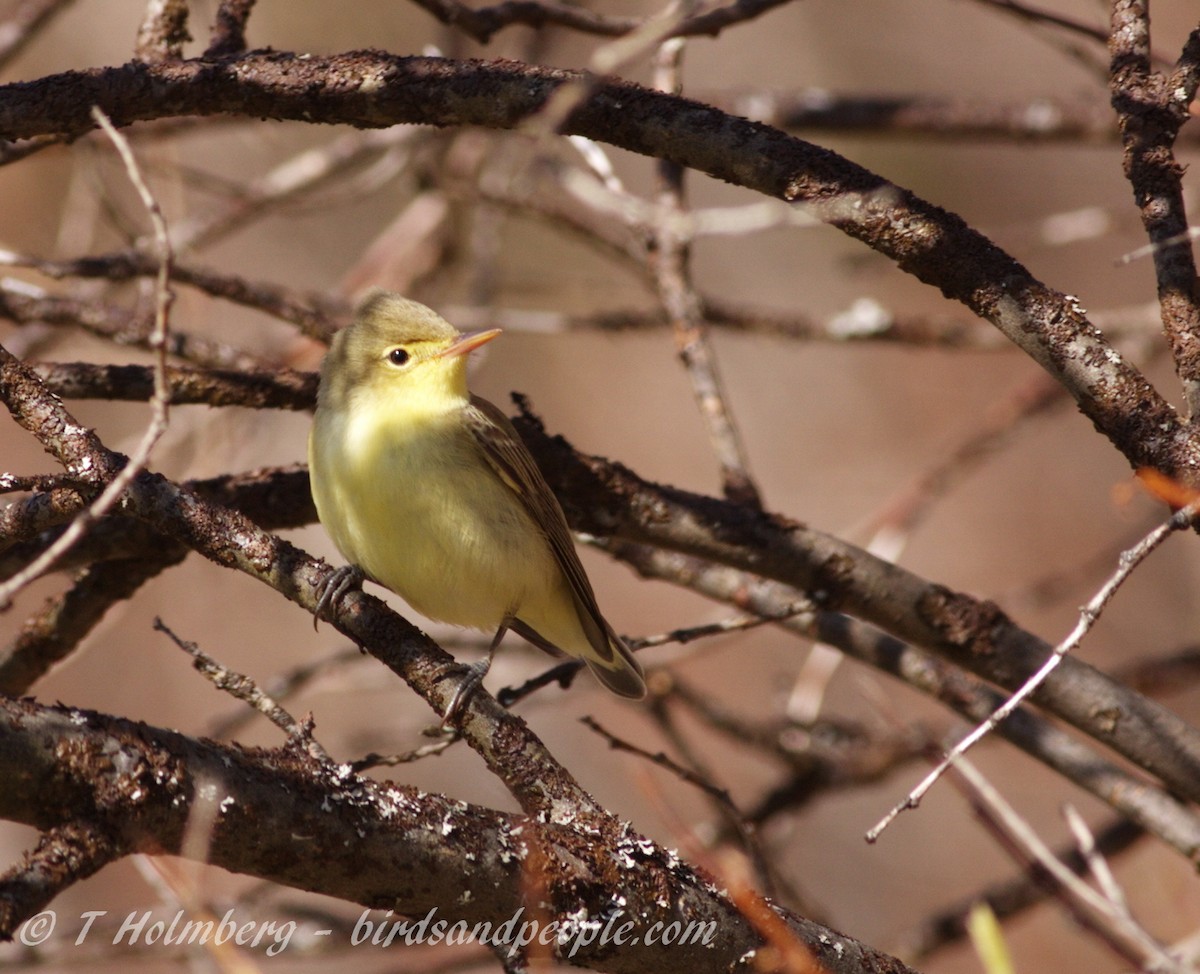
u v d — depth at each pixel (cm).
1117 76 708
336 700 1762
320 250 1973
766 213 1042
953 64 2078
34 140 930
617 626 1906
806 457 2053
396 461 879
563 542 897
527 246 1983
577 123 711
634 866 590
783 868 1241
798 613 853
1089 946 1593
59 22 1892
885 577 860
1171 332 661
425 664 661
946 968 1585
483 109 712
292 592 673
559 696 1461
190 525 665
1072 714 849
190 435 1520
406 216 1596
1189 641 1794
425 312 931
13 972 1019
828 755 1245
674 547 878
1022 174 2025
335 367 920
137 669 1730
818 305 2059
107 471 645
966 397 2081
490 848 570
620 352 2052
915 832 1739
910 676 928
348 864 548
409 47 1923
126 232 1143
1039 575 1953
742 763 1720
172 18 911
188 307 1357
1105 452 2016
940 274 693
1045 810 1727
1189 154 1527
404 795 566
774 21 2112
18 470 1747
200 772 527
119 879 1578
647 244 1044
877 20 2102
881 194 695
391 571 901
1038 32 1103
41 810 510
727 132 704
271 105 730
